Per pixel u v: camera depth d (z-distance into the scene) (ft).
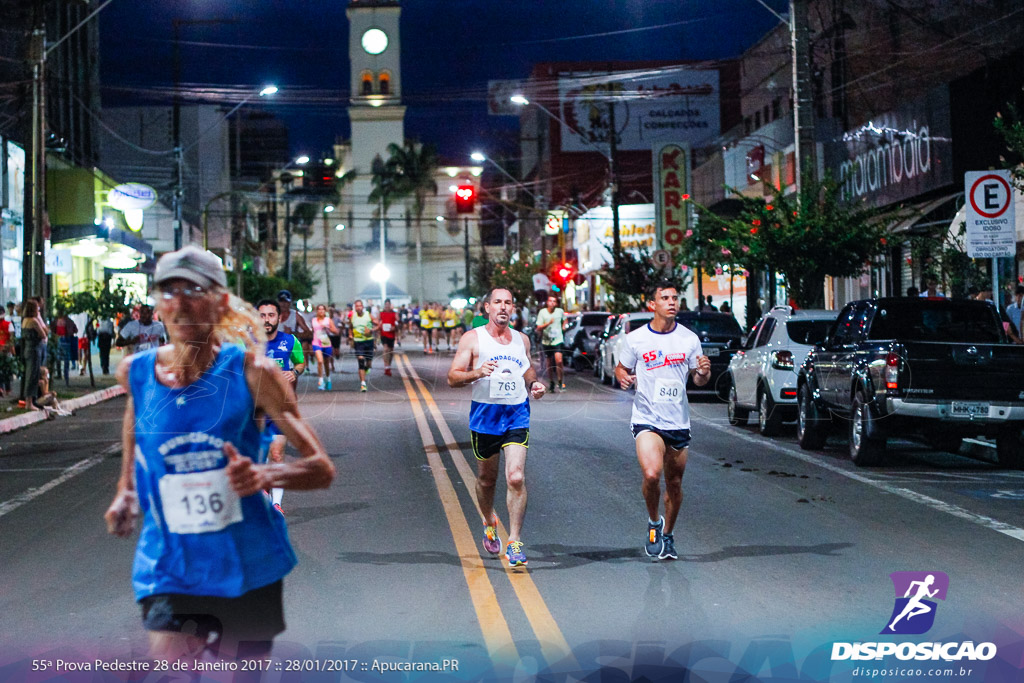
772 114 150.82
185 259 11.04
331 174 136.15
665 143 146.51
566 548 26.89
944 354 39.09
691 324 75.66
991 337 43.19
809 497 34.50
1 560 26.14
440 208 352.69
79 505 33.94
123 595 22.65
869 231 76.84
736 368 57.21
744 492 35.50
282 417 11.18
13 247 106.42
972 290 70.23
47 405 65.87
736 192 80.53
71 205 121.70
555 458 43.83
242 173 366.84
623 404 69.36
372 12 336.49
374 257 344.49
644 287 120.16
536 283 140.97
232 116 300.20
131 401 11.56
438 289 351.25
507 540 27.66
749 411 57.11
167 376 11.10
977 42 100.68
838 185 78.59
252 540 11.29
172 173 226.79
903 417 39.70
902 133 89.10
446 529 29.27
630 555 26.03
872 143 96.43
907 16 109.91
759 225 77.97
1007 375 39.09
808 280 78.48
